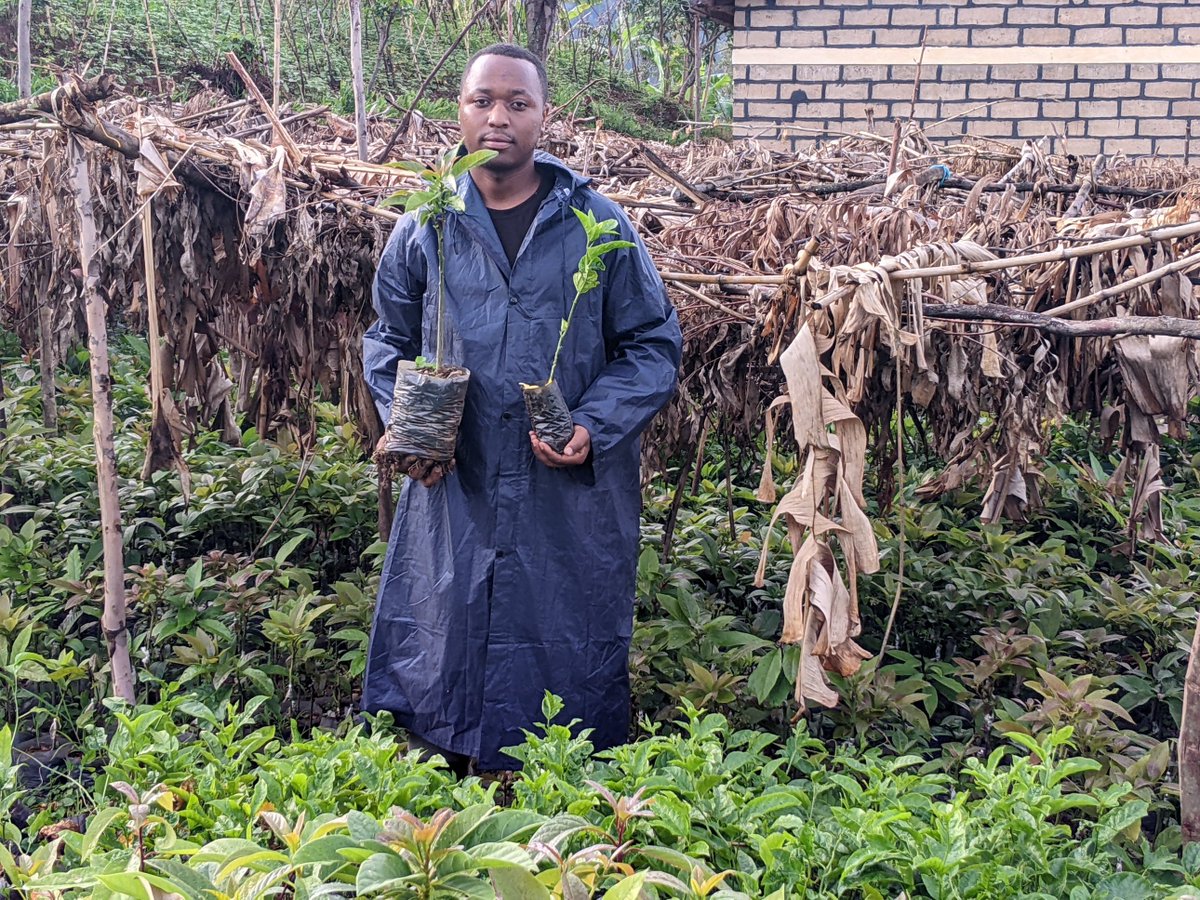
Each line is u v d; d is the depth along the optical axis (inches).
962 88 350.3
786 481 180.5
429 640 104.4
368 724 115.6
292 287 126.3
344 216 123.6
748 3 354.6
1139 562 167.3
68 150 108.6
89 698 128.1
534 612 102.0
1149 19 339.6
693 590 142.1
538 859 65.2
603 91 681.0
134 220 123.0
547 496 101.2
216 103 217.0
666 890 75.7
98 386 110.8
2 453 177.3
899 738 113.2
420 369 97.7
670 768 87.1
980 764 88.2
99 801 92.3
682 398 130.0
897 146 151.3
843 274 93.7
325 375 134.6
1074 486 179.6
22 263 168.4
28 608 127.2
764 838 76.6
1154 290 111.7
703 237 135.0
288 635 123.6
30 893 73.7
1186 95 341.1
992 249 121.3
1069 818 104.3
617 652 106.2
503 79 98.0
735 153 200.5
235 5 541.3
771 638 136.9
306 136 207.9
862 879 76.7
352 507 160.9
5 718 126.4
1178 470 202.8
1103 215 124.6
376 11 503.8
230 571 141.7
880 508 147.7
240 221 123.1
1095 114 347.3
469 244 100.9
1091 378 122.7
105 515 112.3
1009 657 122.2
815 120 356.2
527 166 102.5
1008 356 113.9
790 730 121.2
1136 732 119.8
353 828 64.6
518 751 92.4
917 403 119.0
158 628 128.6
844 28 351.6
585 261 91.5
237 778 88.7
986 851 78.7
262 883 64.0
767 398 130.3
